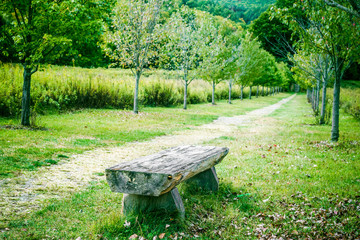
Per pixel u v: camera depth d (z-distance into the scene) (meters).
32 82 14.84
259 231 3.38
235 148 8.59
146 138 10.11
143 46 16.67
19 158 6.01
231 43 33.00
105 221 3.23
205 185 4.70
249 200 4.36
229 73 30.95
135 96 16.94
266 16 63.41
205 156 4.09
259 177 5.61
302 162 6.88
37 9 9.31
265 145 9.13
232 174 5.77
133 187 3.10
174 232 3.15
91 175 5.43
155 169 3.18
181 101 26.55
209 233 3.26
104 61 38.78
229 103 33.47
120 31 16.64
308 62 15.73
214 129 13.24
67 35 10.02
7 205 3.73
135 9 16.27
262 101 41.75
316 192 4.79
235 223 3.58
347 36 8.80
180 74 22.81
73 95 15.99
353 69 73.44
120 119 14.20
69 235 2.97
